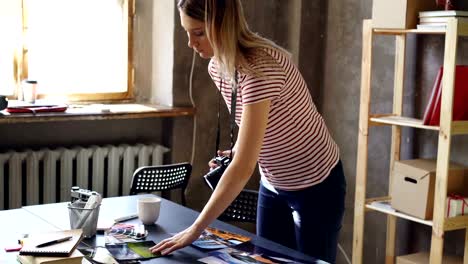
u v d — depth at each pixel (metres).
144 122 3.81
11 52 3.45
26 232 2.06
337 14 3.86
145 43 3.89
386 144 3.60
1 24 3.38
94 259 1.80
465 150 3.14
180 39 3.71
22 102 3.37
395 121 3.07
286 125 2.10
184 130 3.80
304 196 2.23
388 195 3.58
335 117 3.93
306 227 2.26
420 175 2.96
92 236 2.04
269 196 2.37
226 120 3.96
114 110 3.47
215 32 1.81
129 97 3.87
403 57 3.28
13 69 3.47
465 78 2.89
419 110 3.38
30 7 3.47
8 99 3.47
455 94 2.87
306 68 3.96
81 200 2.08
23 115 3.12
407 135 3.47
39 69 3.55
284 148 2.15
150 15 3.87
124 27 3.79
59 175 3.48
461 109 2.89
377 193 3.68
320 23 3.97
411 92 3.42
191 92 3.79
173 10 3.66
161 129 3.88
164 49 3.77
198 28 1.88
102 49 3.75
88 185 3.55
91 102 3.73
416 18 3.06
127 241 1.99
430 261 2.92
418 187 2.97
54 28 3.57
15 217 2.24
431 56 3.30
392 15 3.07
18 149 3.41
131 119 3.77
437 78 2.92
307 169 2.19
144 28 3.87
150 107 3.67
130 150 3.61
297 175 2.21
